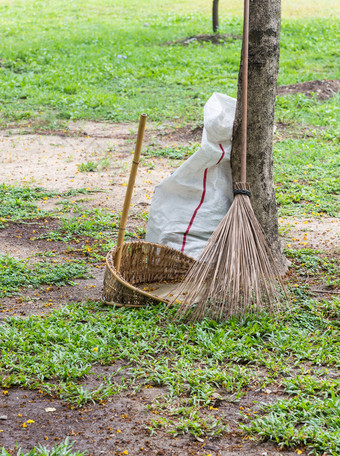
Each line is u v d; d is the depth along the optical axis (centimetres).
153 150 1355
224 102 715
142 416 441
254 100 675
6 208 976
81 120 1634
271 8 659
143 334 548
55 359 501
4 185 1086
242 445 409
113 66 2253
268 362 507
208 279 585
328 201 1019
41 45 2600
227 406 454
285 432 410
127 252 662
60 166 1252
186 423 425
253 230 599
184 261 693
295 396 454
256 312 591
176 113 1644
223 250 588
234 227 591
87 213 959
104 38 2764
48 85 1995
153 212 737
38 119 1627
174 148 1363
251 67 670
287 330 562
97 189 1094
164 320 587
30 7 3722
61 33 2941
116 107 1722
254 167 690
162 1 3819
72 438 415
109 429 425
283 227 895
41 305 639
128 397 466
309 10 3391
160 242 717
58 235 863
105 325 568
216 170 710
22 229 893
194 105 1736
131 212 977
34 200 1034
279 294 629
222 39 2672
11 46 2586
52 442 411
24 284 695
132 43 2683
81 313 597
